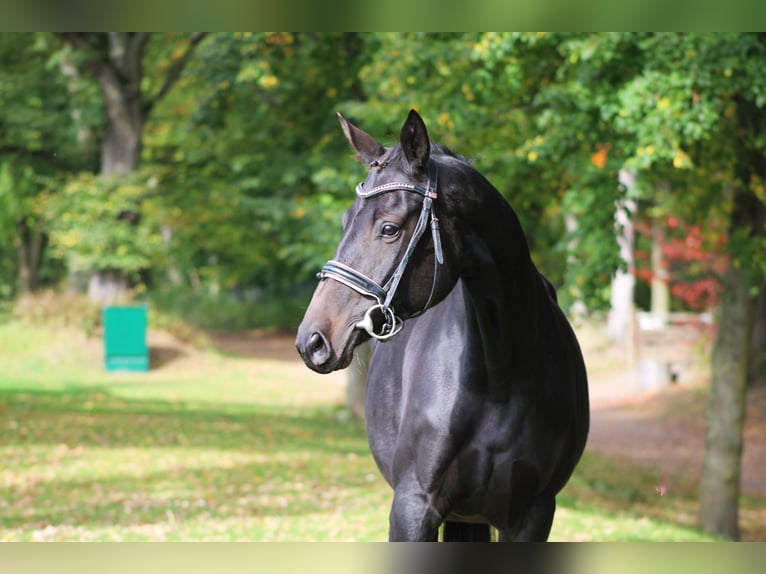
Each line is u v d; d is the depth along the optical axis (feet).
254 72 55.67
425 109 37.19
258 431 53.98
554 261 55.93
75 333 85.66
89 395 66.49
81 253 82.74
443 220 12.14
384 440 15.33
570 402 14.19
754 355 71.56
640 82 30.09
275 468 41.52
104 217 83.82
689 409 70.95
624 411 74.18
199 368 85.97
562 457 14.19
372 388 15.92
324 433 55.72
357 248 11.66
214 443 48.16
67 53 84.53
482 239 12.75
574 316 35.91
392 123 39.60
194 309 142.92
